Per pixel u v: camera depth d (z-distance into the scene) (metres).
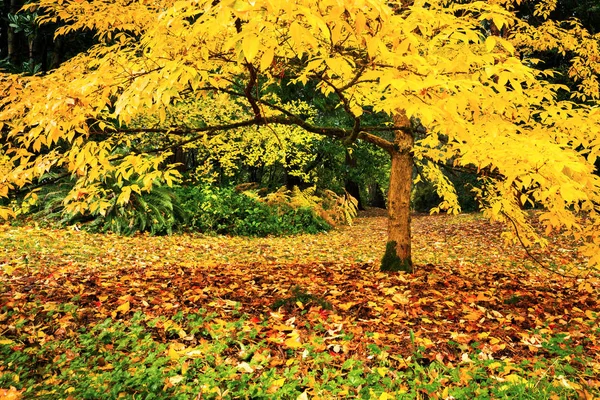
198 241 10.90
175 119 8.04
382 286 5.66
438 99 2.44
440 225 15.07
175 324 4.13
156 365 3.29
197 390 2.99
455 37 2.65
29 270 6.49
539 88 3.78
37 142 2.93
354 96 4.20
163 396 2.90
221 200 12.97
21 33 13.43
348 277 6.42
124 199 3.42
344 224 16.62
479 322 4.47
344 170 19.81
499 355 3.77
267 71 3.90
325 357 3.50
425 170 6.30
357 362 3.41
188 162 17.31
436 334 4.13
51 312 4.31
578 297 5.79
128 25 4.24
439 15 2.99
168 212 11.30
